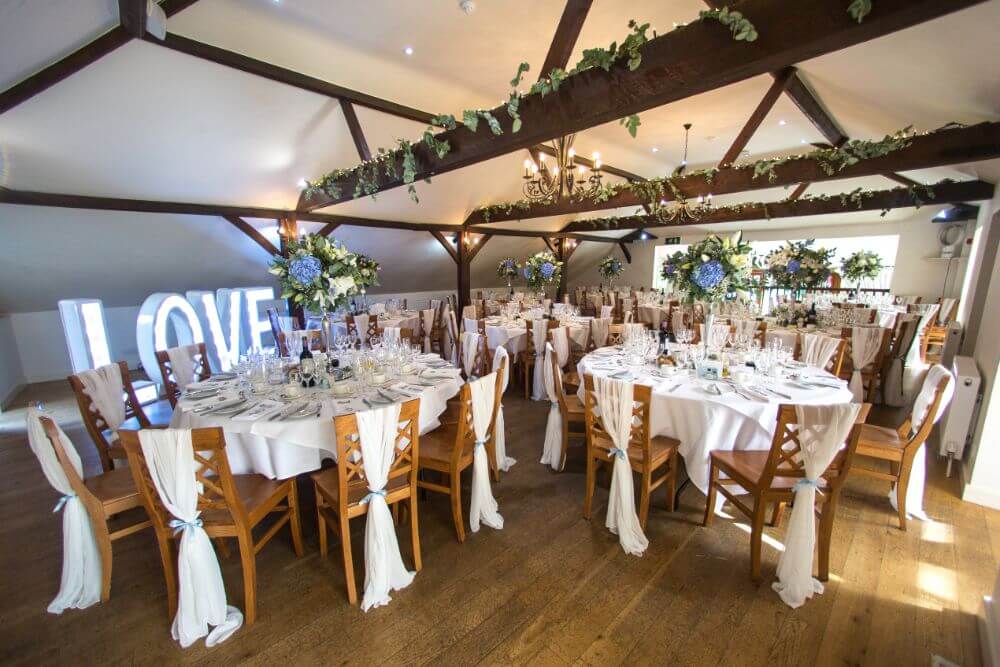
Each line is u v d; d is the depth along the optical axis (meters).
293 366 2.88
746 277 3.10
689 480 3.13
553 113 2.44
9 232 4.52
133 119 3.83
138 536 2.55
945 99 3.30
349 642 1.80
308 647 1.78
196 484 1.77
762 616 1.92
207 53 3.40
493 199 8.41
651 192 6.07
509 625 1.88
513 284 12.48
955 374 3.13
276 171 5.19
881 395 4.88
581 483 3.11
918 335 6.59
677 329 6.75
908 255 8.98
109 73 3.32
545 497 2.92
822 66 3.55
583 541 2.45
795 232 10.56
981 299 4.61
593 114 2.25
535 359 5.12
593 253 13.95
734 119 5.46
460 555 2.33
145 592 2.10
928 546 2.37
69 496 1.97
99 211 4.75
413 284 10.23
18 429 4.20
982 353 3.21
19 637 1.85
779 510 2.56
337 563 2.30
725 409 2.48
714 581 2.13
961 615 1.92
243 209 5.70
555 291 12.80
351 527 2.61
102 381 2.75
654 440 2.64
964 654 1.72
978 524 2.56
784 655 1.72
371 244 8.03
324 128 4.71
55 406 4.89
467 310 7.28
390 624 1.89
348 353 3.59
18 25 2.28
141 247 5.52
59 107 3.45
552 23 3.43
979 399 3.05
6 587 2.13
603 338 5.52
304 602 2.02
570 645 1.78
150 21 2.42
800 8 1.52
